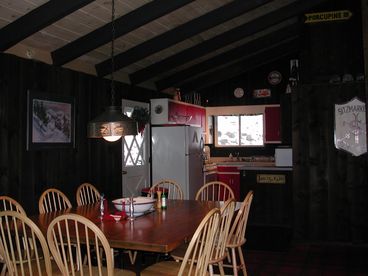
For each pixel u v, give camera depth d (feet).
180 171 21.40
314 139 16.69
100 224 9.47
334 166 16.47
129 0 13.82
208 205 12.25
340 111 16.37
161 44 17.49
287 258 14.69
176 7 14.19
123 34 14.96
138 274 8.77
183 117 24.09
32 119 13.97
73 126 16.08
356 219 16.24
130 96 20.74
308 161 16.76
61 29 14.23
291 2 18.63
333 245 16.42
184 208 11.70
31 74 14.12
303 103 16.81
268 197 18.47
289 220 18.22
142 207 10.36
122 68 18.30
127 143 20.29
